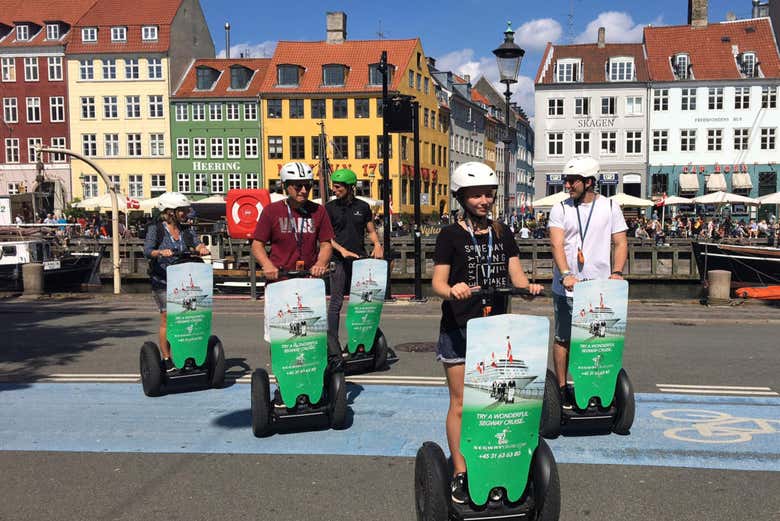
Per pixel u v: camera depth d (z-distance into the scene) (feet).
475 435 12.02
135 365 29.43
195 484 16.07
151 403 23.20
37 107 195.11
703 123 175.63
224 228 105.40
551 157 182.19
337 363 20.76
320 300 19.02
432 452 12.55
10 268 78.59
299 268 20.48
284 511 14.56
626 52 184.75
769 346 33.32
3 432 20.10
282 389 18.89
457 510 12.21
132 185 194.18
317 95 185.68
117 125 192.95
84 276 90.07
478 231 13.46
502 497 12.44
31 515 14.47
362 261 26.73
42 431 20.17
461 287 12.67
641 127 178.19
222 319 43.80
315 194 186.80
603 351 18.33
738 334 37.19
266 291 18.58
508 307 13.57
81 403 23.27
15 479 16.47
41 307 50.24
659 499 15.06
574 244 19.56
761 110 173.17
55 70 193.88
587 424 18.89
